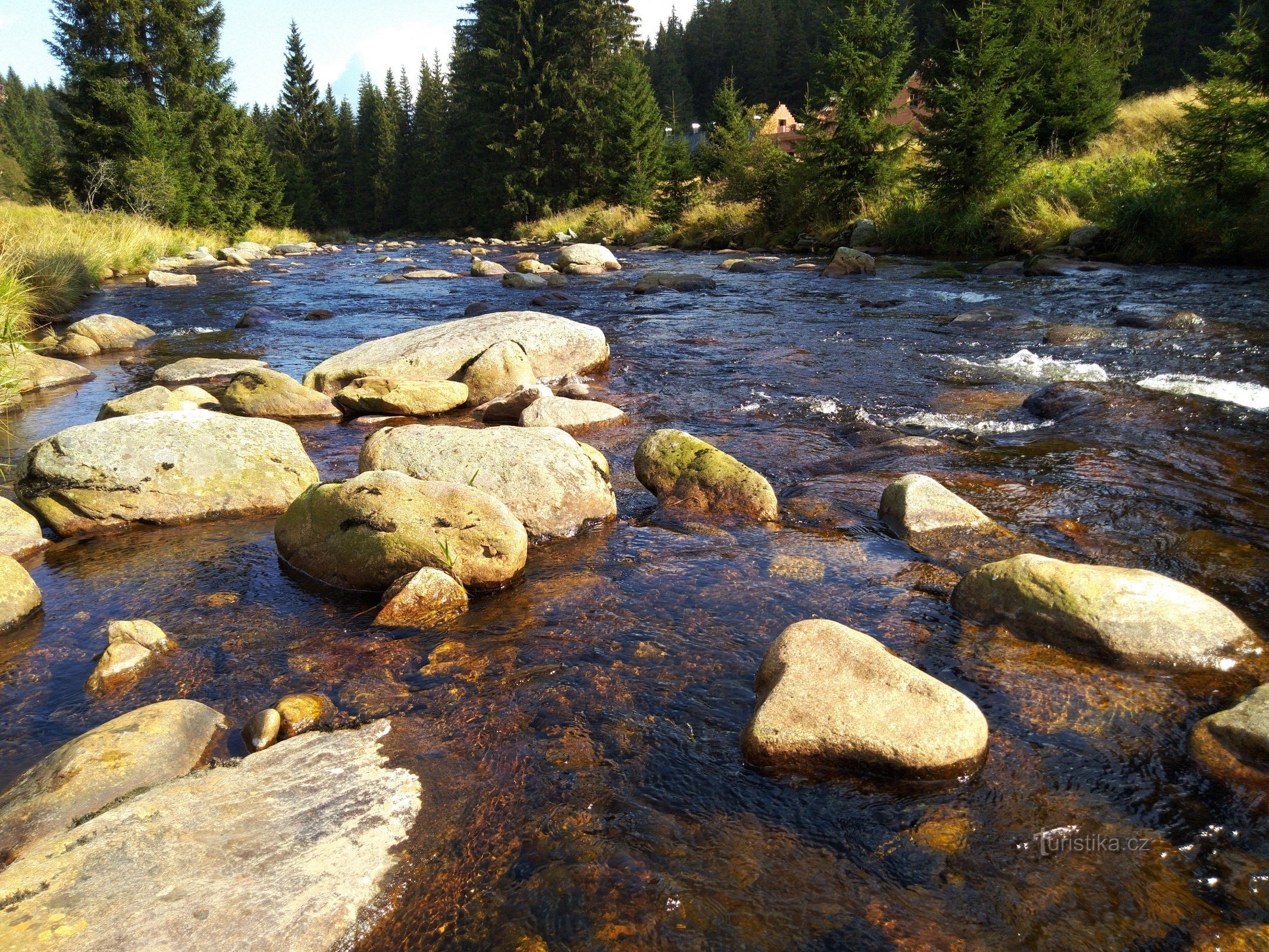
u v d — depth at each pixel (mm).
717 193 32094
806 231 24172
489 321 8977
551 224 41656
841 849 2283
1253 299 11078
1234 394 6840
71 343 10305
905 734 2586
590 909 2082
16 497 5055
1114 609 3219
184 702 2959
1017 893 2109
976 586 3594
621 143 40438
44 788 2492
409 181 76250
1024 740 2719
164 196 32156
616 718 2928
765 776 2613
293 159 67062
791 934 2000
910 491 4609
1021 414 6816
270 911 2008
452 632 3611
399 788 2525
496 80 50094
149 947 1867
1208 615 3205
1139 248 15586
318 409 7441
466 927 2029
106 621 3805
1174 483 5055
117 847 2178
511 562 4020
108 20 33312
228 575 4289
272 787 2488
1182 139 16250
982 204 19391
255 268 24219
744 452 6098
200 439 5223
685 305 13562
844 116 22938
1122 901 2076
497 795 2516
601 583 4051
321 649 3500
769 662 3066
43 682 3297
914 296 13445
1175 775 2521
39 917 1926
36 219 24656
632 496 5301
